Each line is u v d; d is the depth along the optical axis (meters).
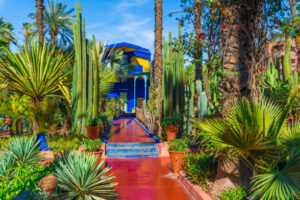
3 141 8.70
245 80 4.60
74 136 9.87
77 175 4.41
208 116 7.71
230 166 4.39
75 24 10.59
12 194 2.93
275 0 4.27
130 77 30.31
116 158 8.96
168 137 10.23
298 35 4.28
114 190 5.54
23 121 11.02
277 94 6.97
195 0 4.91
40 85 9.13
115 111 23.38
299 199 3.13
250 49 4.62
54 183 3.38
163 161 8.55
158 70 12.45
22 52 8.93
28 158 5.45
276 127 3.97
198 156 6.07
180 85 11.52
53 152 8.30
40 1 13.94
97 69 11.66
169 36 11.78
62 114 13.36
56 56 9.66
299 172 3.18
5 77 8.88
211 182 4.94
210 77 5.09
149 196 5.24
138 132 14.16
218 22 4.85
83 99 10.66
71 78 11.99
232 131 3.56
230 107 4.61
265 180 3.43
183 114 11.06
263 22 4.41
